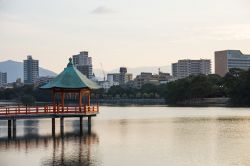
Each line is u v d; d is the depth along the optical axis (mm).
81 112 74500
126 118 111875
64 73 77562
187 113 128125
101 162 45812
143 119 106062
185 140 62000
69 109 74125
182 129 77312
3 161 46719
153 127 82188
